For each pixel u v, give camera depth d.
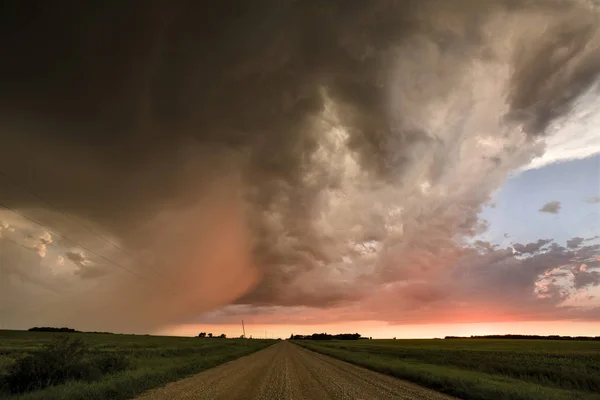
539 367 26.98
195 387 16.06
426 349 70.19
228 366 29.42
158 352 40.84
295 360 38.03
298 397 13.69
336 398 13.55
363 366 30.45
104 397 12.61
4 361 23.95
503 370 25.89
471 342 126.50
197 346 67.12
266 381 18.83
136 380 15.98
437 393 15.16
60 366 15.95
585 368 27.69
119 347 56.12
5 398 12.45
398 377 21.64
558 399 13.19
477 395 13.84
